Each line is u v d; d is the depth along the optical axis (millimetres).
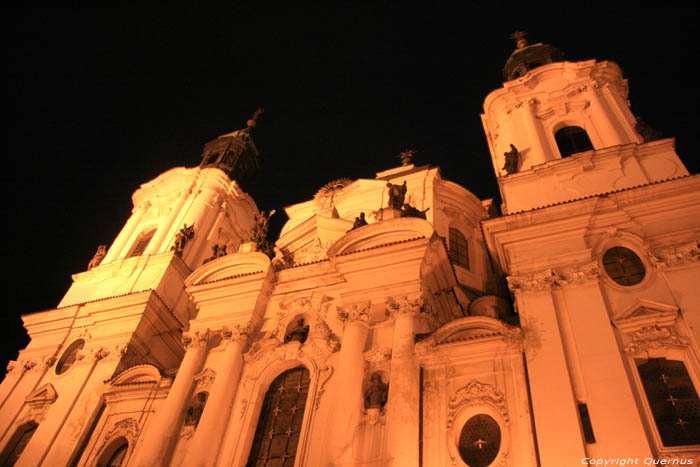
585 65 30344
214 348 26078
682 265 19828
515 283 21531
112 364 28703
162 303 31031
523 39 38250
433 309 25156
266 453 21969
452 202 33844
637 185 23547
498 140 31000
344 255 25453
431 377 20750
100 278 34906
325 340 23969
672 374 17906
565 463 16250
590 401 17469
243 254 28625
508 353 20328
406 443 18703
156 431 23141
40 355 30734
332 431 20062
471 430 19062
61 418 26844
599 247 21688
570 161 25359
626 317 19297
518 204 24938
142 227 38844
